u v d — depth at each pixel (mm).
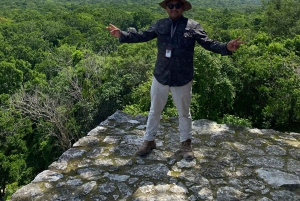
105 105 17344
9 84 26875
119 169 3201
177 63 2957
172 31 2930
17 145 18703
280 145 3740
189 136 3418
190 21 2959
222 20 57594
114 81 18328
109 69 20625
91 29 56969
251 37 26578
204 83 9500
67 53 34969
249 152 3561
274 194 2836
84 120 17297
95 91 18484
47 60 33469
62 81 22188
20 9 91062
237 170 3199
